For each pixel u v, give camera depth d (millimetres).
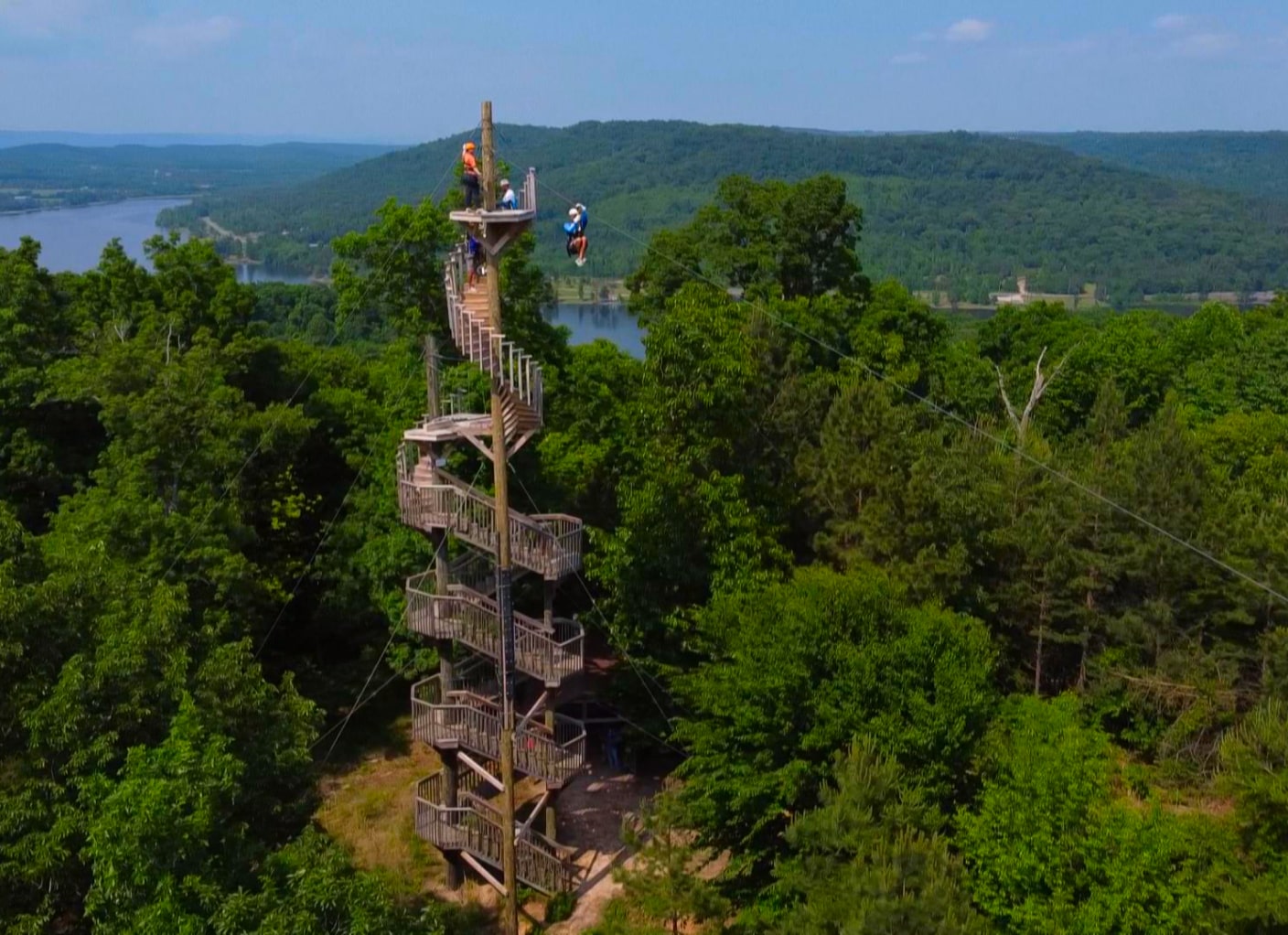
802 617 26297
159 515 31516
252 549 39500
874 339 50781
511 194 22922
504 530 24672
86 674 18969
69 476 40375
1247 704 32344
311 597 42500
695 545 32250
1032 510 35188
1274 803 21625
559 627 33406
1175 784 31734
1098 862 20719
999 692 32062
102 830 15945
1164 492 33531
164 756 17844
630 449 39031
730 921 26016
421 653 35281
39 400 38906
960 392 60719
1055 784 21469
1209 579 32875
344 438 43969
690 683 28797
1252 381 62250
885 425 35781
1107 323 80500
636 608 32531
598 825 31375
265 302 105938
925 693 25406
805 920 20266
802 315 48938
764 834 26500
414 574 34062
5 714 18734
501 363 23375
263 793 21656
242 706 21297
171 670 20234
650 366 32781
